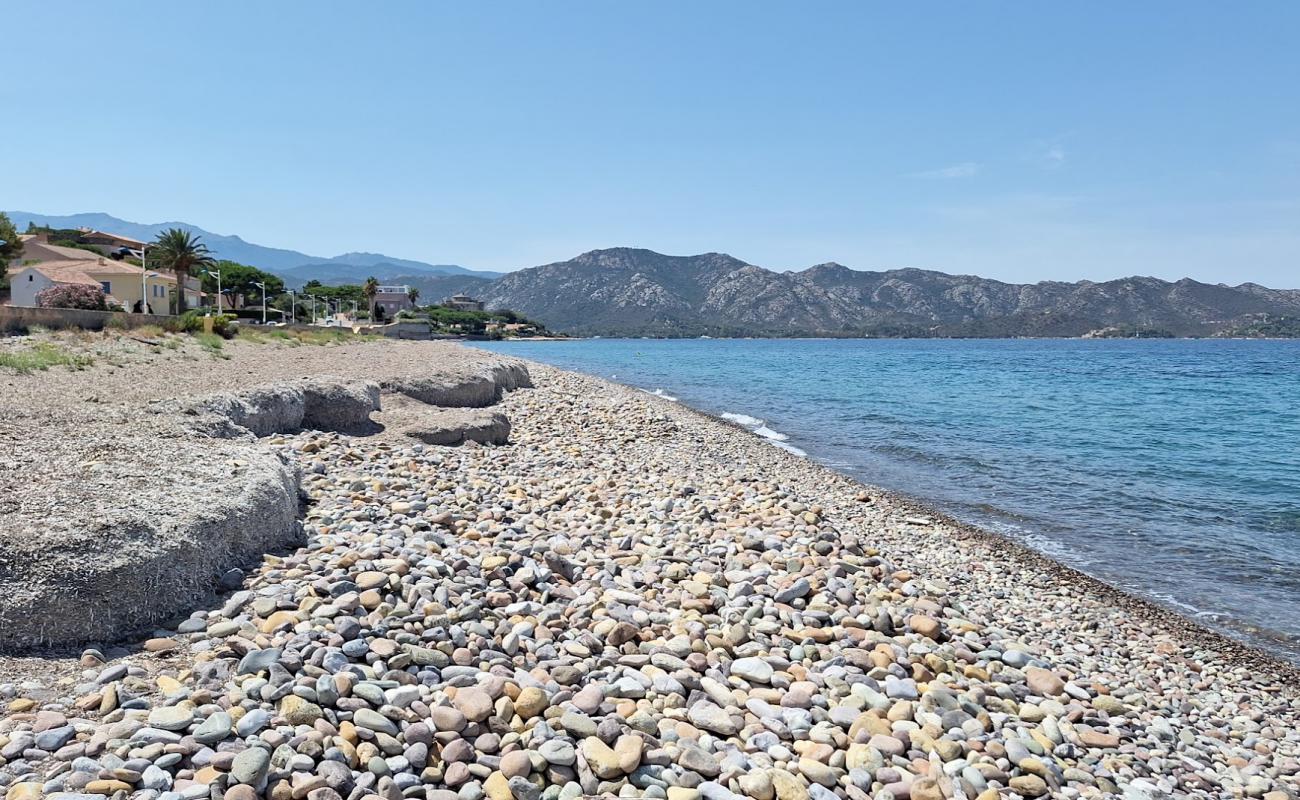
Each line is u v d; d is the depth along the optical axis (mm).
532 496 11930
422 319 153500
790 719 5570
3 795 3658
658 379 60656
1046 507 17172
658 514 11438
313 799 4023
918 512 15922
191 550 6328
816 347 192625
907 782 5000
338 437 14555
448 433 16641
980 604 10172
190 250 64125
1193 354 134375
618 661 6148
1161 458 24188
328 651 5352
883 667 6609
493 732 4930
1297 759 7035
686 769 4867
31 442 8484
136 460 8070
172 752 4137
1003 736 6051
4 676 4844
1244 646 9844
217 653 5301
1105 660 8828
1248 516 16594
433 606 6297
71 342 24141
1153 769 6246
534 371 43156
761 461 20234
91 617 5473
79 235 88750
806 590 8031
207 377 19297
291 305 106812
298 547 7891
